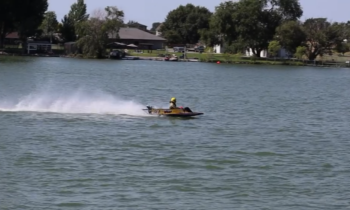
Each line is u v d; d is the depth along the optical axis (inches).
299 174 1836.9
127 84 5128.0
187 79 6028.5
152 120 2731.3
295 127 2758.4
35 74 5925.2
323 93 4950.8
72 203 1513.3
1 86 4466.0
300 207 1534.2
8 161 1879.9
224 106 3580.2
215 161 1971.0
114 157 1979.6
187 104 3656.5
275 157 2060.8
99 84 5049.2
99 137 2303.2
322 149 2229.3
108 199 1551.4
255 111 3356.3
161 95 4212.6
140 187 1656.0
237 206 1528.1
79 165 1859.0
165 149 2127.2
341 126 2842.0
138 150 2098.9
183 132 2472.9
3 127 2448.3
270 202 1565.0
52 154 1993.1
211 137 2393.0
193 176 1777.8
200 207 1514.5
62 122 2615.7
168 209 1494.8
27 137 2263.8
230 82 5856.3
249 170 1868.8
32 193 1578.5
